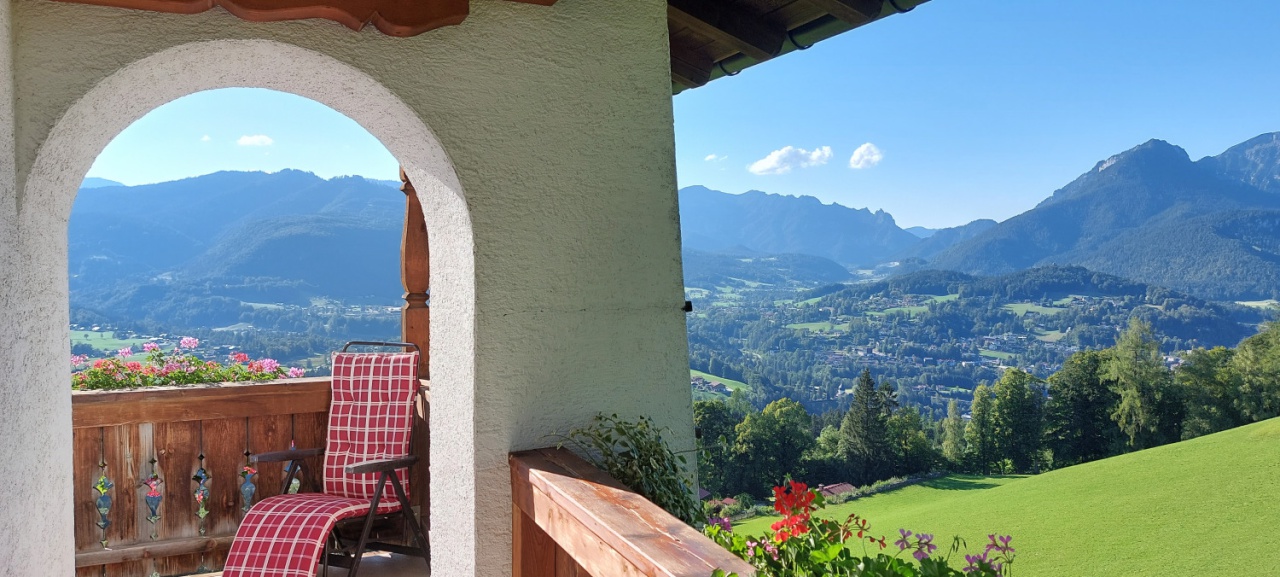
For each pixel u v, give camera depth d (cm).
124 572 366
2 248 164
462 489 236
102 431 361
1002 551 123
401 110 223
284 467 399
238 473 388
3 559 161
